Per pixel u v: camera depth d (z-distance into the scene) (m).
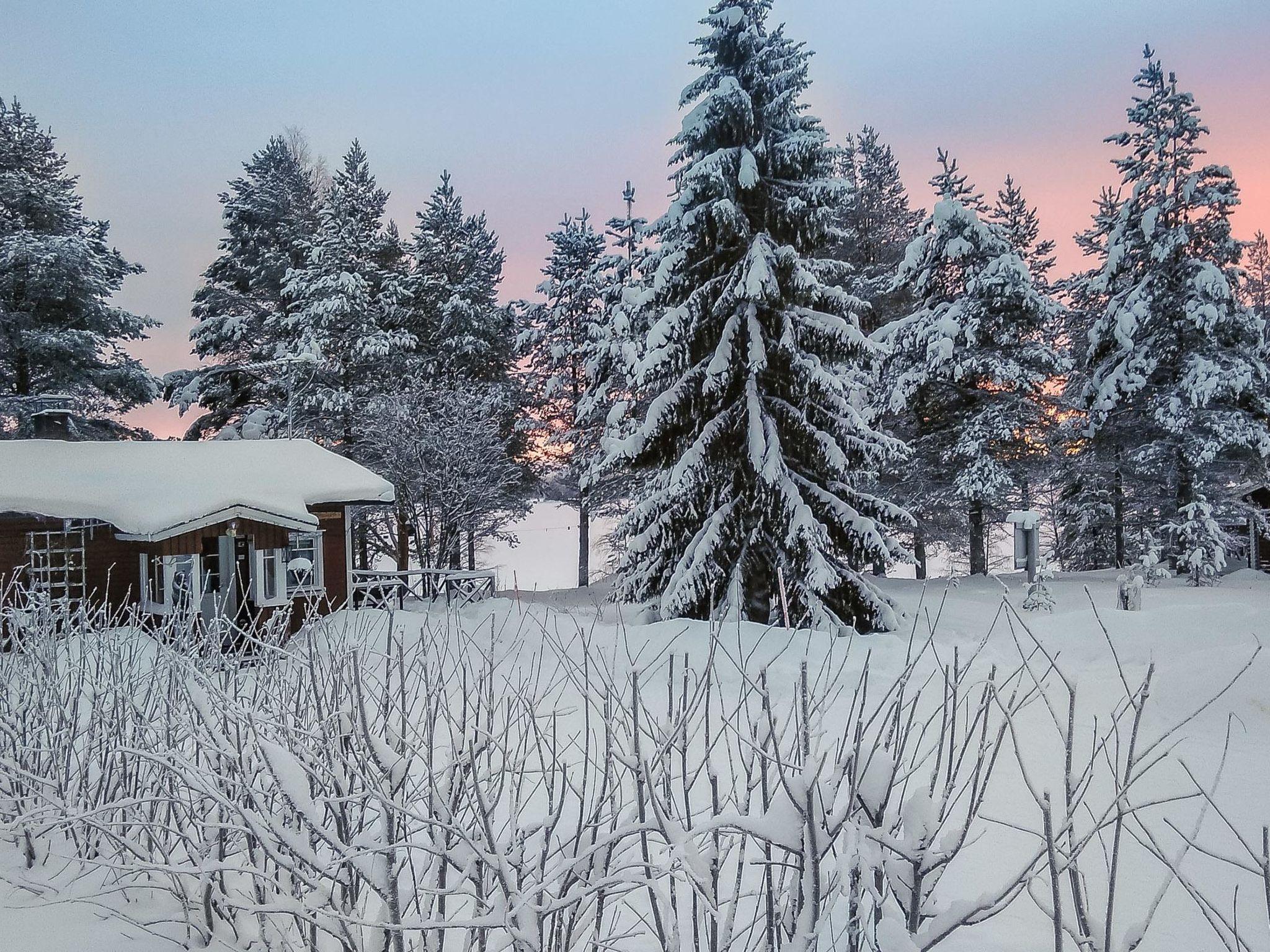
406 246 35.25
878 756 2.42
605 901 2.93
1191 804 4.91
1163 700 6.93
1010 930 3.46
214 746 2.94
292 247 34.09
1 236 26.14
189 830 3.97
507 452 31.91
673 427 14.80
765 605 14.27
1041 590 16.64
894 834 2.42
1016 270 25.02
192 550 13.40
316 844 2.58
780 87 15.12
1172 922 3.51
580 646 10.03
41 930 3.23
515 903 2.15
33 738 4.39
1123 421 25.81
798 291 14.40
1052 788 5.20
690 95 15.51
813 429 14.05
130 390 27.89
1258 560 25.69
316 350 27.06
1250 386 23.62
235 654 4.54
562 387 31.34
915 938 2.31
